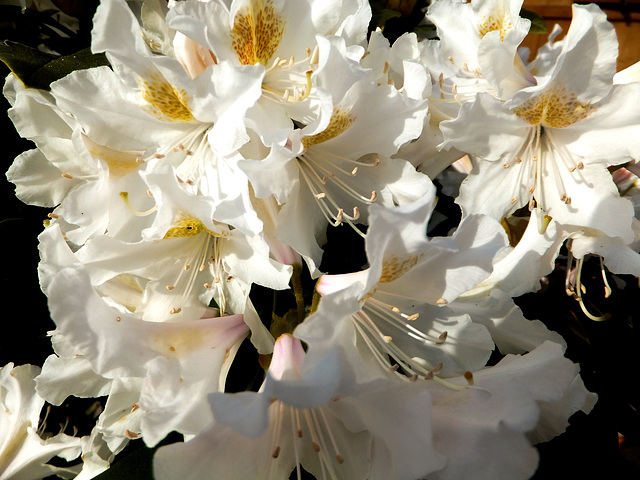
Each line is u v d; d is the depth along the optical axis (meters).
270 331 0.29
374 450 0.26
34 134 0.32
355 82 0.27
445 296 0.27
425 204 0.23
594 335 0.38
